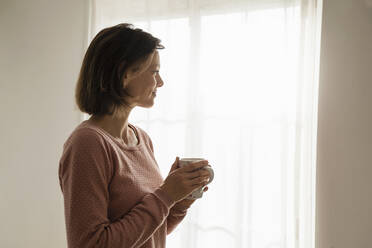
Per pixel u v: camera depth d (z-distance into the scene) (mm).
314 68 1369
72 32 1833
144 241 815
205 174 889
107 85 856
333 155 1320
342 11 1302
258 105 1463
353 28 1290
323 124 1331
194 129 1569
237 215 1493
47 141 1913
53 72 1887
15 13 1970
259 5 1463
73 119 1850
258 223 1469
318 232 1341
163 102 1646
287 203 1427
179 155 1622
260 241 1468
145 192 882
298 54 1391
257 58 1464
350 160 1300
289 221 1429
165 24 1645
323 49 1326
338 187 1316
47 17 1895
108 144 835
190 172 879
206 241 1552
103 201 787
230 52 1519
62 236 1896
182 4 1612
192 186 862
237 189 1502
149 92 912
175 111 1629
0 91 2000
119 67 849
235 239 1502
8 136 1995
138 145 971
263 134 1459
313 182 1403
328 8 1317
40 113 1924
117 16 1750
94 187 772
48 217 1925
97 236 739
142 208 814
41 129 1924
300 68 1381
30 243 1969
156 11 1662
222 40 1530
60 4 1858
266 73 1451
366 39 1276
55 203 1902
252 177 1472
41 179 1933
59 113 1880
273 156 1448
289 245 1430
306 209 1375
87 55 888
